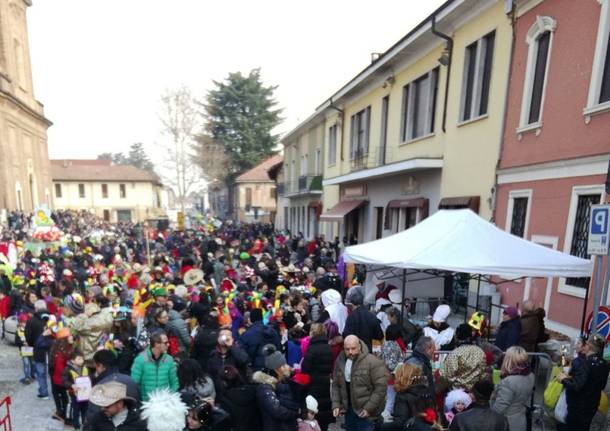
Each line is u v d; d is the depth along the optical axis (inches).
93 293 329.4
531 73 316.8
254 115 1985.7
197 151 1862.7
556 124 286.8
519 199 332.2
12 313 348.5
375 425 144.6
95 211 2117.4
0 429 185.2
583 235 263.0
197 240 757.9
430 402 135.8
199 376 152.3
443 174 441.4
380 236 629.9
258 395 139.8
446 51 428.8
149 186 2187.5
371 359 159.5
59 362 205.3
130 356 188.9
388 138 581.6
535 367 213.5
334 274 392.5
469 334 196.7
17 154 1301.7
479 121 379.9
